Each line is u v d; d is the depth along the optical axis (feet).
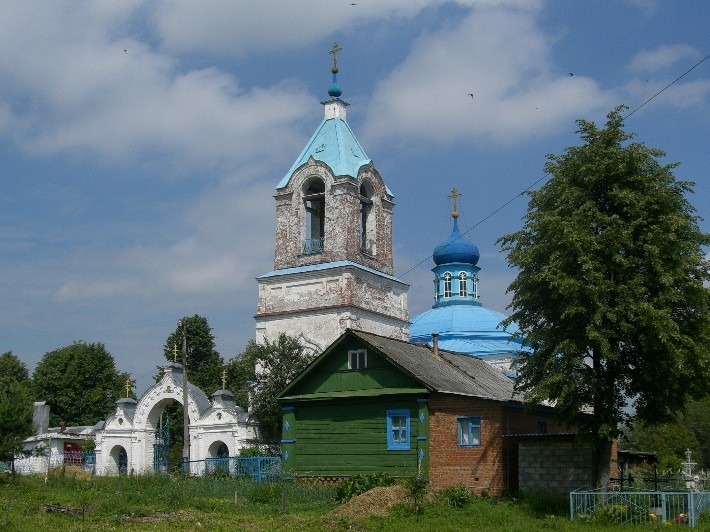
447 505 111.04
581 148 115.55
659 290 108.27
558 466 122.31
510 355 236.84
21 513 112.06
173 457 288.71
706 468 245.65
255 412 179.01
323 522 99.76
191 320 326.44
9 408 165.89
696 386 109.70
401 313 217.77
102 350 344.90
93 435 255.91
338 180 207.82
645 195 111.45
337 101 220.84
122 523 101.81
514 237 119.24
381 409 133.69
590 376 110.01
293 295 206.49
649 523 95.61
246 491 129.39
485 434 130.00
